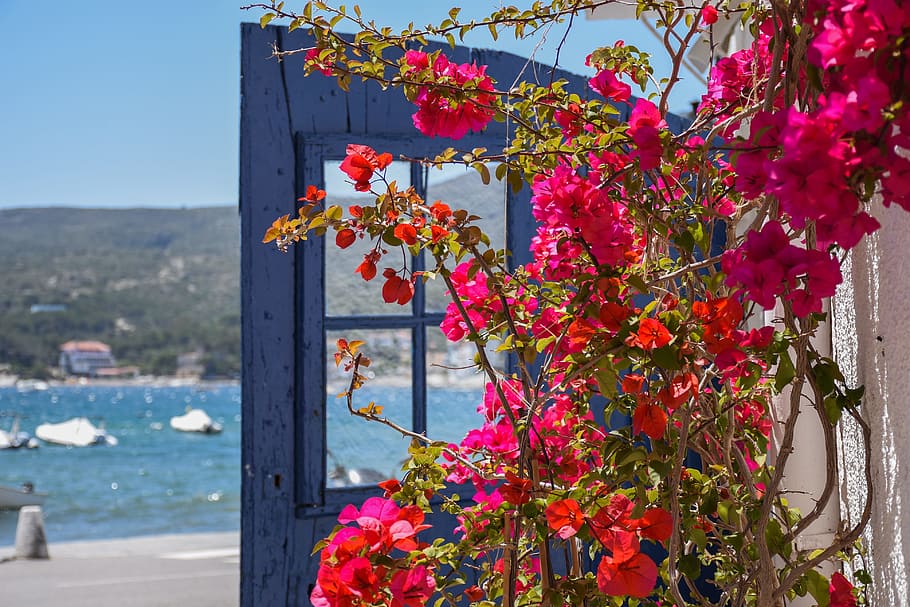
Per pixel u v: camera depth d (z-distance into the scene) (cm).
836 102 91
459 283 177
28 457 4309
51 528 2739
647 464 141
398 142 273
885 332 147
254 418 264
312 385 267
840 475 179
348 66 172
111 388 8650
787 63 131
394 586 134
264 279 266
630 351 134
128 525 2783
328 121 271
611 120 165
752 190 114
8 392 8131
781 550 142
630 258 161
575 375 142
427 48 268
